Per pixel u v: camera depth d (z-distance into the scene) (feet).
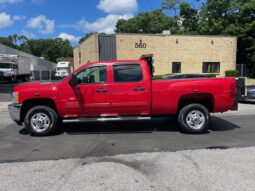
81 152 22.68
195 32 161.89
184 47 105.29
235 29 138.31
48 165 19.69
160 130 30.19
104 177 17.35
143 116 28.63
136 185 16.14
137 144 24.82
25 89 28.04
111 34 99.30
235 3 147.02
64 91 27.99
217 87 28.22
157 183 16.38
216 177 17.13
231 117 37.70
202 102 29.43
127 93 28.04
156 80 28.63
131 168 18.85
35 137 27.84
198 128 28.48
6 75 135.85
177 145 24.34
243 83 31.30
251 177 17.08
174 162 19.90
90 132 29.58
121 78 28.14
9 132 30.12
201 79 28.43
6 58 141.08
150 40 102.37
